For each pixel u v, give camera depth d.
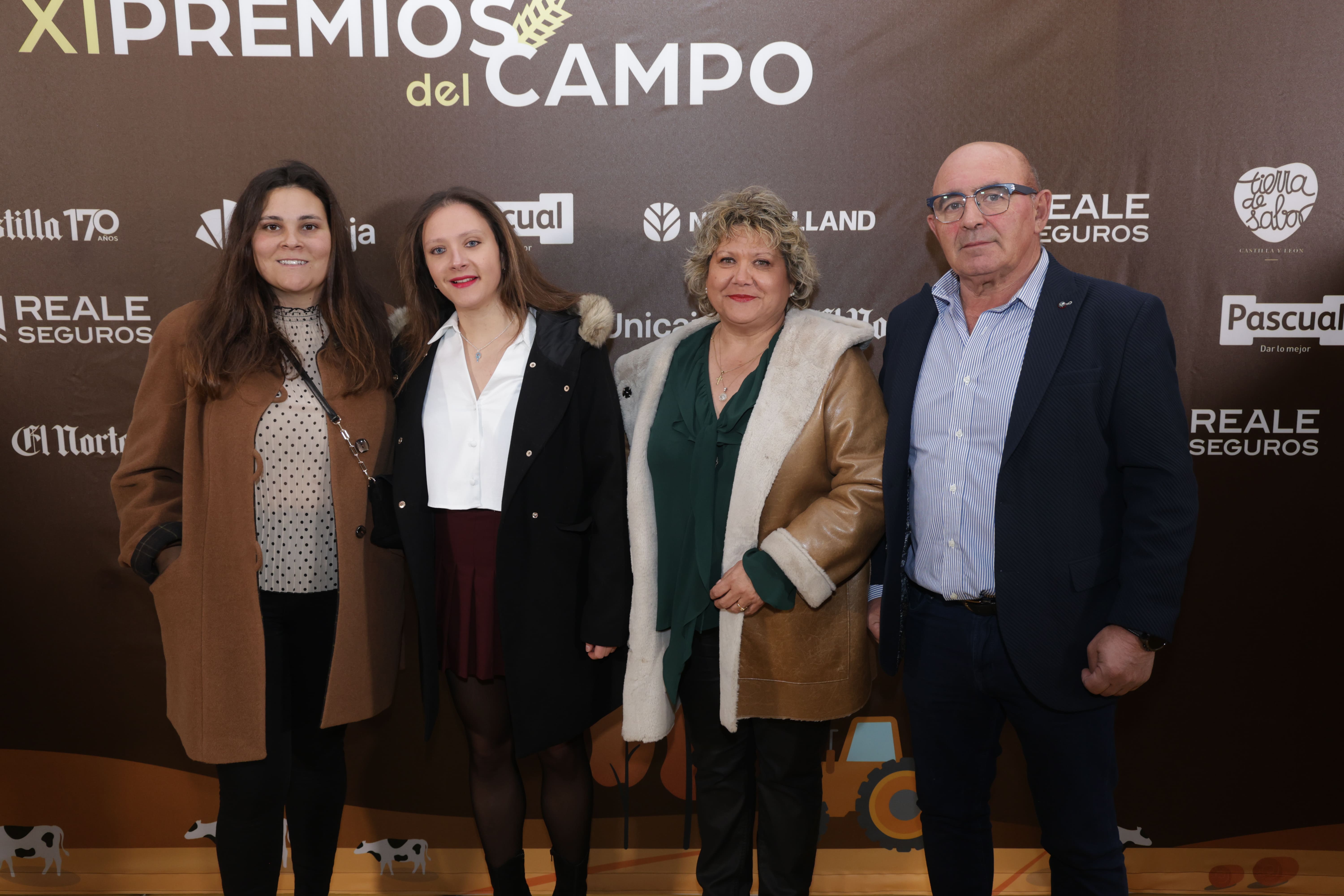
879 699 2.23
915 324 1.61
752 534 1.56
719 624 1.64
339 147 2.04
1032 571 1.44
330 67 2.01
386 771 2.24
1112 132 2.03
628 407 1.79
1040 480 1.43
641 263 2.09
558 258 2.09
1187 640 2.18
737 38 2.02
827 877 2.28
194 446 1.60
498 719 1.74
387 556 1.73
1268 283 2.05
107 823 2.24
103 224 2.04
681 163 2.06
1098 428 1.41
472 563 1.64
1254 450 2.11
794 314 1.66
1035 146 2.04
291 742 1.71
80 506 2.13
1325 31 1.97
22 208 2.03
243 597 1.59
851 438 1.56
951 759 1.62
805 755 1.65
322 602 1.66
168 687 1.69
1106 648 1.41
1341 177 2.01
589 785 1.83
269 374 1.60
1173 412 1.37
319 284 1.65
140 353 2.09
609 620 1.63
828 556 1.50
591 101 2.04
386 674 1.75
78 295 2.06
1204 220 2.04
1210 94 2.00
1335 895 2.22
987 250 1.44
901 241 2.08
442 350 1.69
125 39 1.98
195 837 2.25
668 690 1.65
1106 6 1.99
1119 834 1.96
